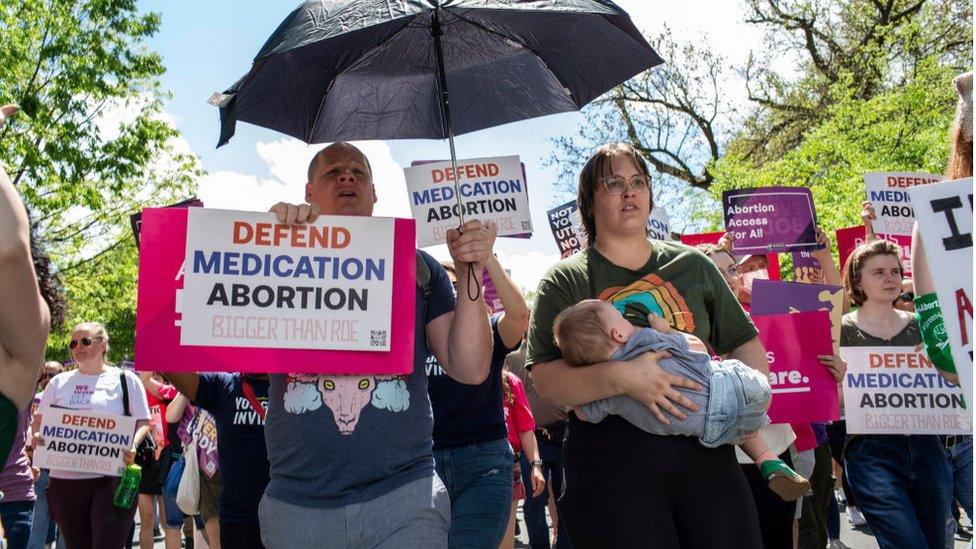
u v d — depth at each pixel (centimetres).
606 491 366
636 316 402
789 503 503
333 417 346
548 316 414
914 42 2630
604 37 446
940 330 345
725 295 420
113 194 2442
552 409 841
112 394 743
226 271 359
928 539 543
